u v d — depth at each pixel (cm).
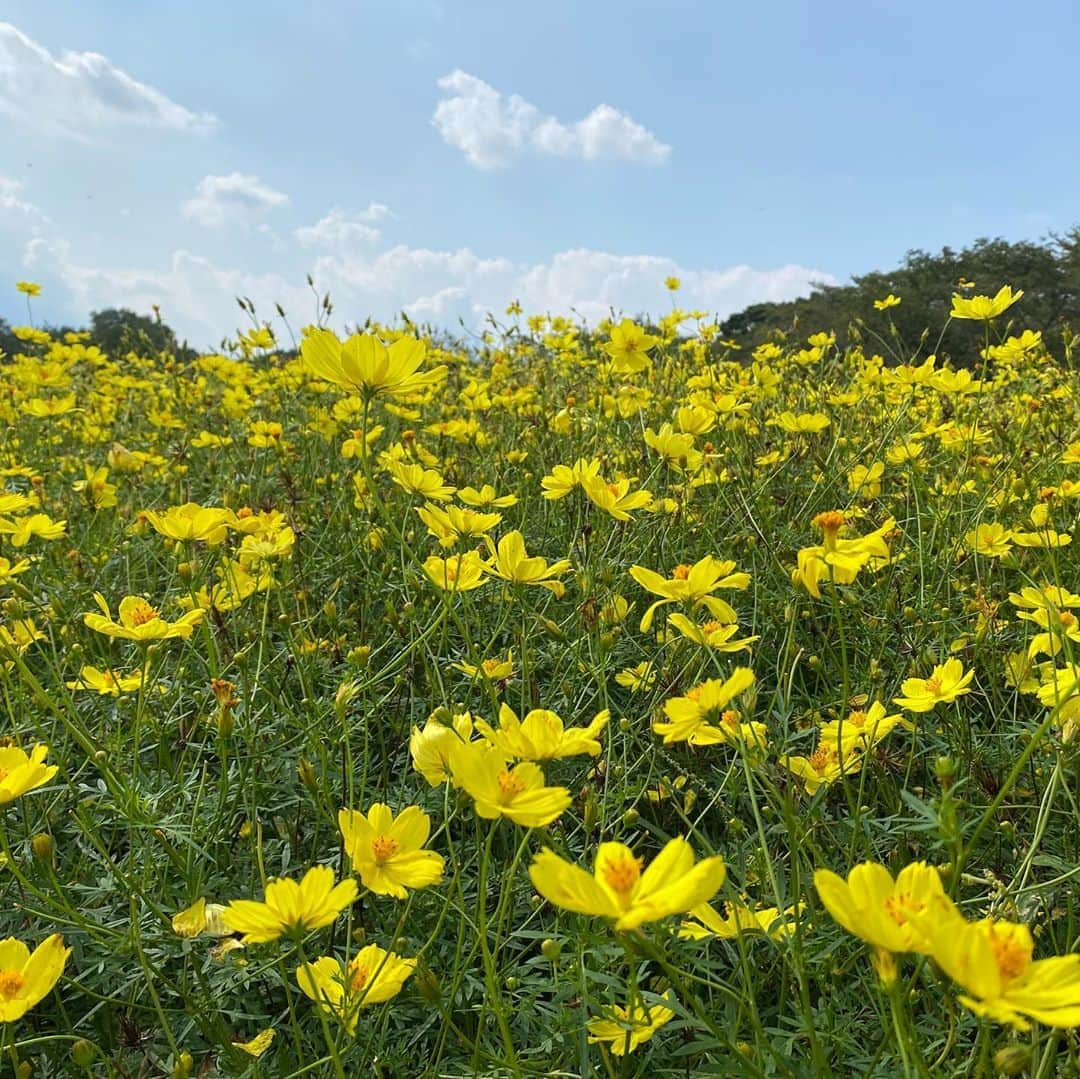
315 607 106
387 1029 59
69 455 191
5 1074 51
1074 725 53
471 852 73
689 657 87
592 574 90
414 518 121
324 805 70
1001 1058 38
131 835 66
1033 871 66
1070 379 157
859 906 35
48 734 79
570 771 79
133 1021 61
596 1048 55
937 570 104
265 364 213
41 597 105
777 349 190
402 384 66
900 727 80
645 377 184
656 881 36
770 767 63
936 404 149
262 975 61
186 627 66
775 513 127
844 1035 53
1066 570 104
